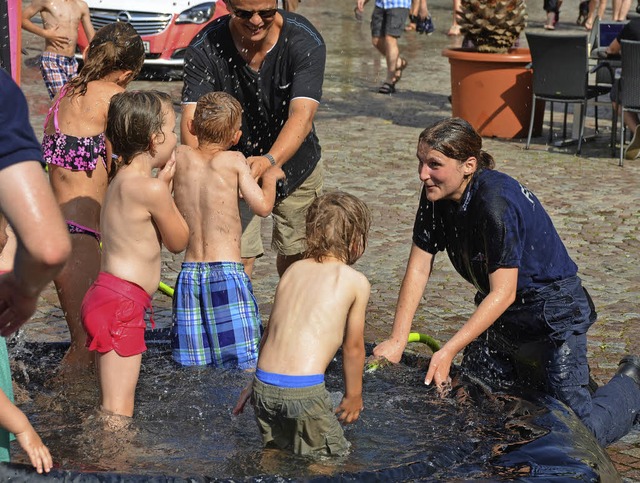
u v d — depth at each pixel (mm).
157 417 4461
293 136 5656
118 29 5387
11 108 2502
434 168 4289
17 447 3812
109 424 4293
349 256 4238
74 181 5238
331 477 3479
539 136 13289
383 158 11875
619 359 5969
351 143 12664
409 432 4227
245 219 6219
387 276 7688
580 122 12234
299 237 6500
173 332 5383
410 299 4652
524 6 12977
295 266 4238
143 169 4535
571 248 8414
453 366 4992
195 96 5906
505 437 4098
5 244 4387
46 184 2545
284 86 5930
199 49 5922
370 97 16047
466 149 4258
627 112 12312
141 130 4434
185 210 5359
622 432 4914
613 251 8352
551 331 4570
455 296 7297
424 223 4645
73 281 5160
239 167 5340
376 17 16141
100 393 4469
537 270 4465
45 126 5395
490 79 12961
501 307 4234
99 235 5297
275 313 4168
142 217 4438
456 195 4383
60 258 2533
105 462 3875
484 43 13055
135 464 3871
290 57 5824
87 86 5320
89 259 5219
